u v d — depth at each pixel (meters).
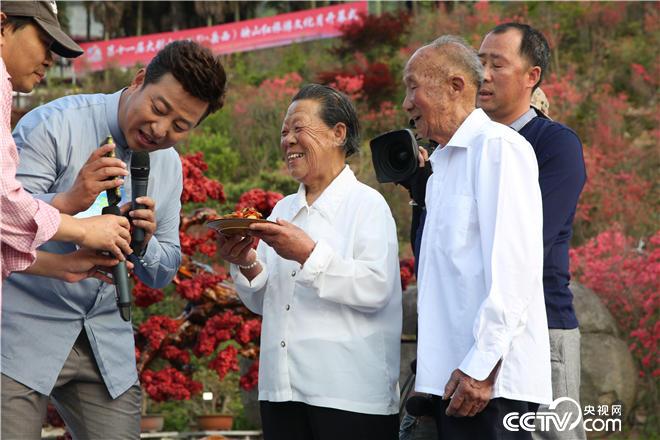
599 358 5.66
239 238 2.90
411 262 4.82
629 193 11.27
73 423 2.88
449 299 2.56
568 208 2.93
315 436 2.84
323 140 3.00
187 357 4.72
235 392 6.79
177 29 18.31
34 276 2.70
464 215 2.57
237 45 16.75
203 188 4.73
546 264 2.90
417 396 2.69
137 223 2.62
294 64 16.19
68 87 14.90
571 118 13.05
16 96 13.26
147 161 2.67
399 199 10.80
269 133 13.68
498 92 3.24
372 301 2.84
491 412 2.44
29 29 2.44
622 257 7.91
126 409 2.89
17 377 2.66
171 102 2.60
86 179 2.48
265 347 2.99
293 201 3.13
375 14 16.69
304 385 2.84
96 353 2.80
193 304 4.74
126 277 2.54
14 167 2.25
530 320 2.48
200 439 5.34
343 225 2.97
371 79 14.20
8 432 2.65
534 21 14.92
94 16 17.38
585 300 5.79
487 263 2.46
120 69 15.67
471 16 15.42
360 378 2.83
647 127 13.16
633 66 13.90
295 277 2.96
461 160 2.66
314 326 2.88
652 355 7.10
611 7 14.98
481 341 2.39
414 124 2.92
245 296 3.13
